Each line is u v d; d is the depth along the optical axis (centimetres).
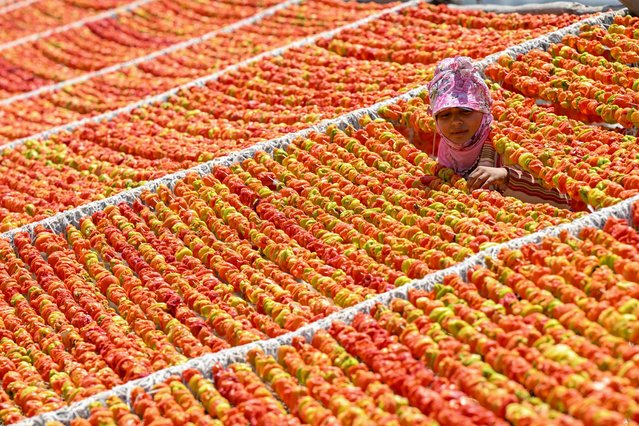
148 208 618
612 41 652
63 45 1138
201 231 576
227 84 823
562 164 532
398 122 645
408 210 540
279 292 495
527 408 371
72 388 457
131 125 786
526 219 500
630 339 402
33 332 515
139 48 1074
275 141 643
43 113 906
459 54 711
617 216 481
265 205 579
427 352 417
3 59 1127
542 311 428
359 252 514
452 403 383
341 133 630
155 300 518
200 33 1062
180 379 443
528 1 852
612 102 583
